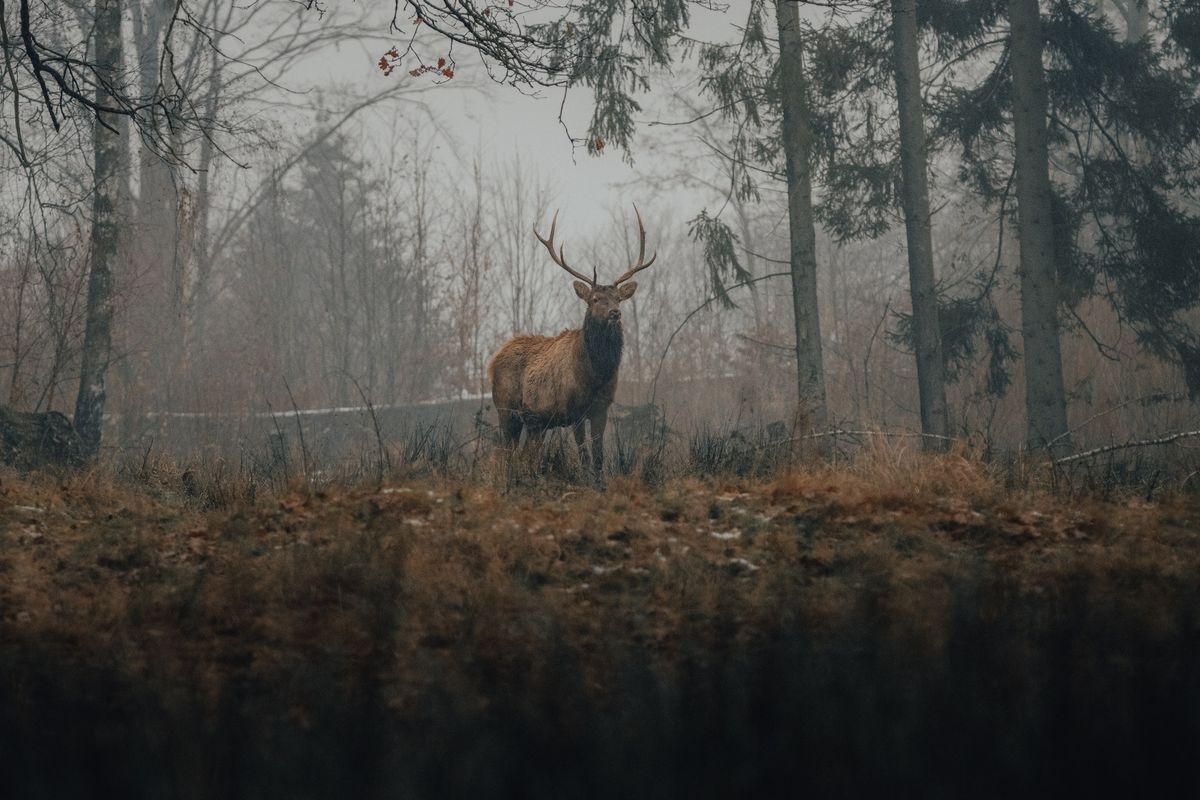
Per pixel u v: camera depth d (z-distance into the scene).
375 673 5.03
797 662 4.59
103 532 7.78
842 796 3.40
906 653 4.80
